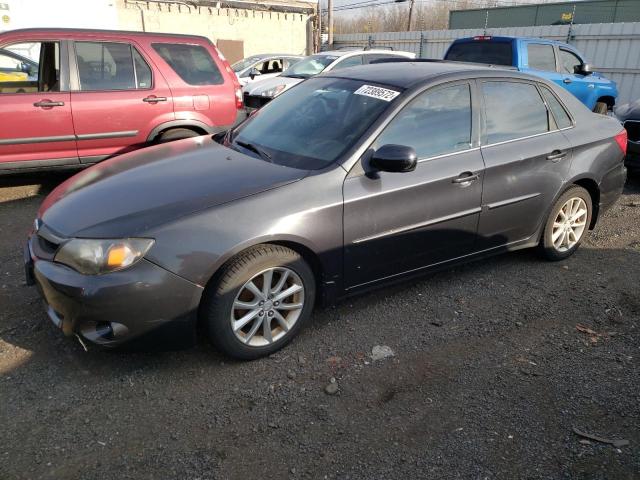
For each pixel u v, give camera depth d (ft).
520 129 13.16
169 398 8.94
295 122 12.24
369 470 7.58
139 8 63.10
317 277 10.64
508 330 11.32
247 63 46.26
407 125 11.23
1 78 18.17
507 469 7.66
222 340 9.48
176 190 9.75
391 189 10.73
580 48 46.57
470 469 7.63
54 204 10.31
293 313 10.30
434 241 11.79
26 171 18.34
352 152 10.50
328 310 11.93
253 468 7.57
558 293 13.03
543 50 29.94
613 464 7.78
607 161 14.85
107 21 59.93
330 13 81.41
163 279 8.70
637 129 22.53
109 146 19.36
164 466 7.57
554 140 13.62
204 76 20.75
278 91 30.27
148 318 8.80
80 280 8.60
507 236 13.29
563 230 14.60
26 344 10.27
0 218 17.40
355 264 10.76
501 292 13.02
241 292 9.55
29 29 18.25
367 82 12.31
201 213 9.09
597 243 16.48
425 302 12.41
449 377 9.68
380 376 9.66
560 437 8.29
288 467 7.61
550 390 9.39
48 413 8.49
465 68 12.84
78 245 8.75
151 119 19.72
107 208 9.41
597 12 74.33
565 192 14.19
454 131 11.92
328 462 7.71
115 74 19.12
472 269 14.30
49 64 18.61
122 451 7.80
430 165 11.35
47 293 9.04
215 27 69.67
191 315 9.07
